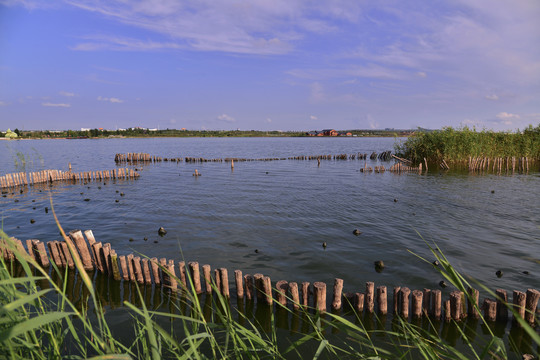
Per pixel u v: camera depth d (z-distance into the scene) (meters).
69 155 65.69
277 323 8.11
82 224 16.16
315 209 19.42
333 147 107.50
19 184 27.64
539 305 8.66
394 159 54.88
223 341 7.02
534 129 43.88
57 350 2.76
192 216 17.78
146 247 12.93
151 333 2.34
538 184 27.98
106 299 9.15
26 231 14.96
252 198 22.80
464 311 8.05
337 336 7.58
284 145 122.94
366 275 10.54
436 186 27.55
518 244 13.20
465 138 41.50
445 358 6.55
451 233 14.68
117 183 29.59
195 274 9.20
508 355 6.85
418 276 10.44
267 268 11.08
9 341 2.32
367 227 15.71
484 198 22.34
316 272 10.77
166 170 40.53
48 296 9.20
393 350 6.95
